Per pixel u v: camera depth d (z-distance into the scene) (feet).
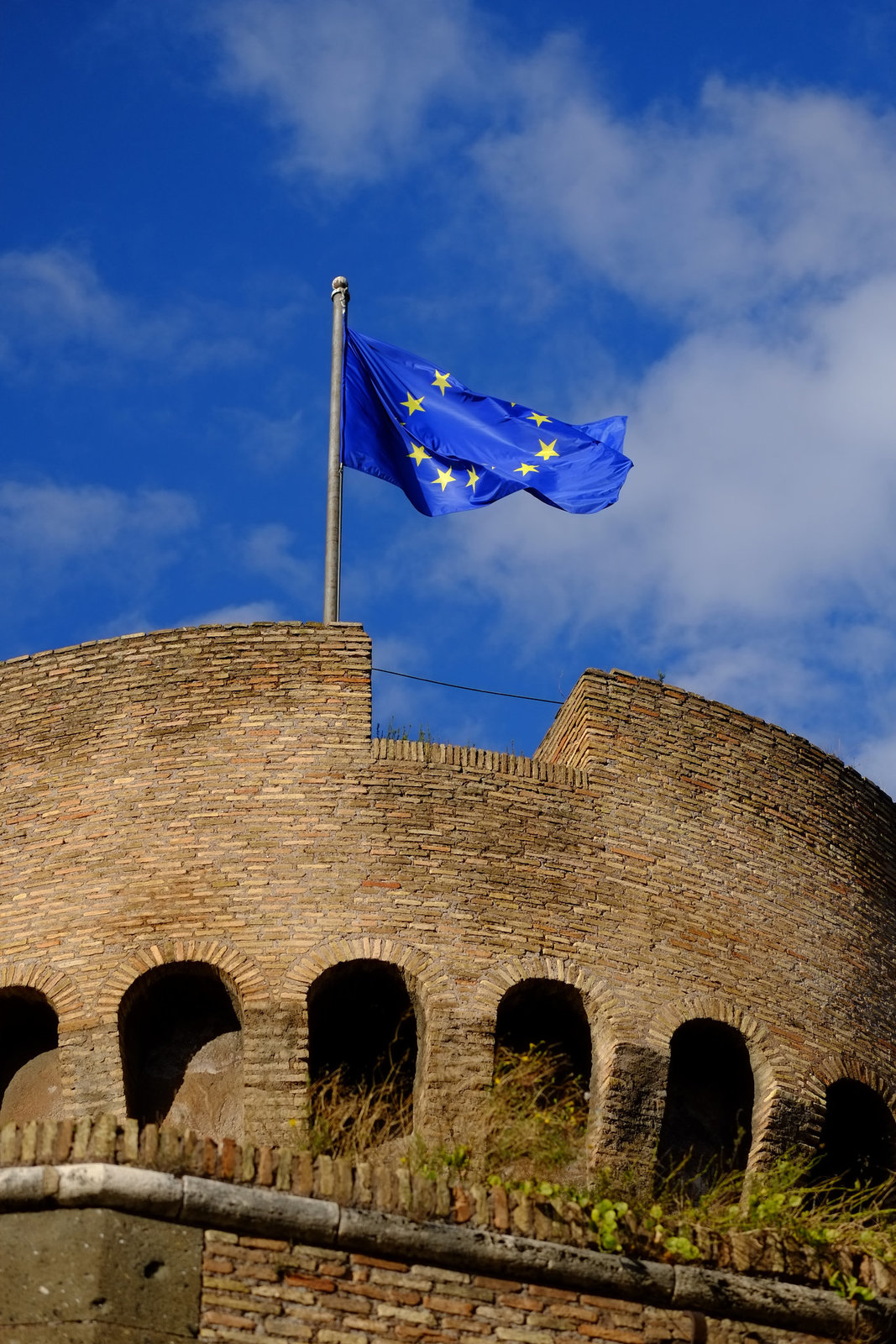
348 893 71.20
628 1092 70.08
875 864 81.82
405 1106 69.10
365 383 91.15
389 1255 57.52
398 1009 71.00
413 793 73.82
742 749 80.02
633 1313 59.36
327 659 76.64
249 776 73.82
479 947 70.95
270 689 75.97
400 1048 70.44
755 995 74.33
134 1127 57.16
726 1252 61.52
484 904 71.92
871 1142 75.77
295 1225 56.75
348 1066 70.54
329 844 72.23
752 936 75.82
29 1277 54.75
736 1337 60.08
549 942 71.92
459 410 91.20
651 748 78.13
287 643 77.00
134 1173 56.08
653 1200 65.62
